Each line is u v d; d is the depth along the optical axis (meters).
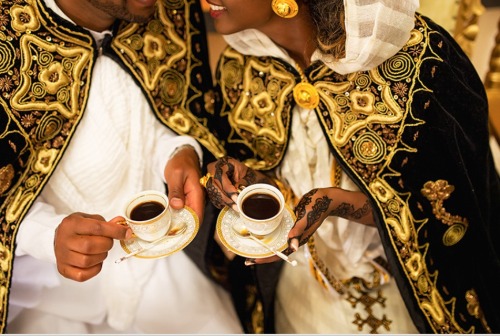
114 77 1.22
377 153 1.13
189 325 1.34
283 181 1.34
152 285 1.34
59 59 1.14
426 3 1.58
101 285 1.31
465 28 1.62
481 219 1.18
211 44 2.64
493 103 1.73
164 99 1.31
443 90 1.10
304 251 1.33
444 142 1.10
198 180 1.21
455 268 1.22
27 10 1.09
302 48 1.15
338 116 1.14
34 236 1.15
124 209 1.01
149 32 1.28
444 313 1.22
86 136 1.21
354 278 1.37
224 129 1.35
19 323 1.31
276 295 1.50
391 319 1.32
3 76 1.08
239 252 0.98
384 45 0.99
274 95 1.23
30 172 1.18
